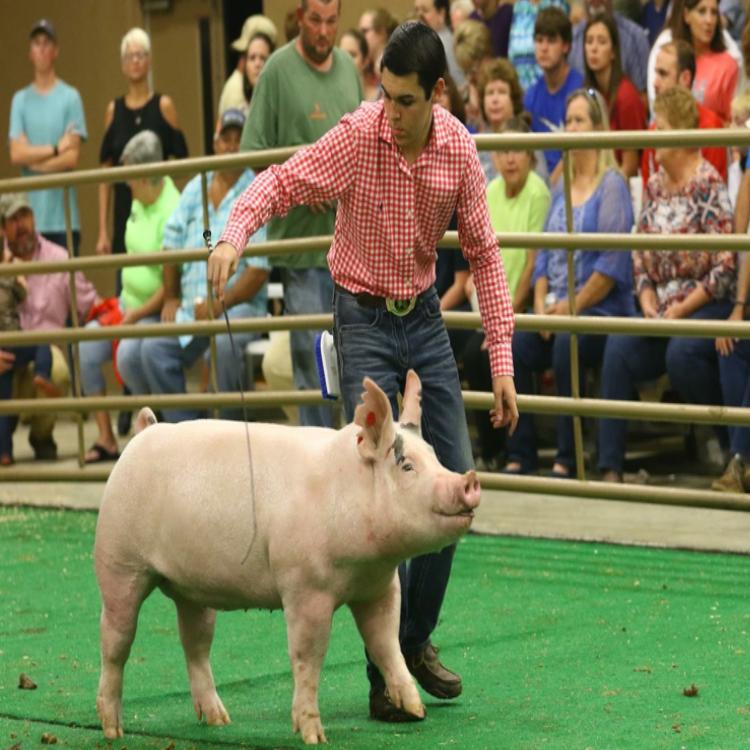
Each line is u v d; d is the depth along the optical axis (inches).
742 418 482.0
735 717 322.0
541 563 475.5
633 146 483.8
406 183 313.4
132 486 316.8
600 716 326.0
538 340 577.6
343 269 323.9
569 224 504.1
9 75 967.6
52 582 480.1
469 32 635.5
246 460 307.3
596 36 587.8
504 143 498.0
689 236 483.8
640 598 433.1
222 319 608.4
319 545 297.6
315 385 566.9
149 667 381.1
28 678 367.9
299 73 546.6
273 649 393.7
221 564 306.7
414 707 311.4
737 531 501.0
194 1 914.1
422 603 331.0
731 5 617.9
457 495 286.0
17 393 687.1
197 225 615.8
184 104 927.7
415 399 305.1
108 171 580.7
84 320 699.4
